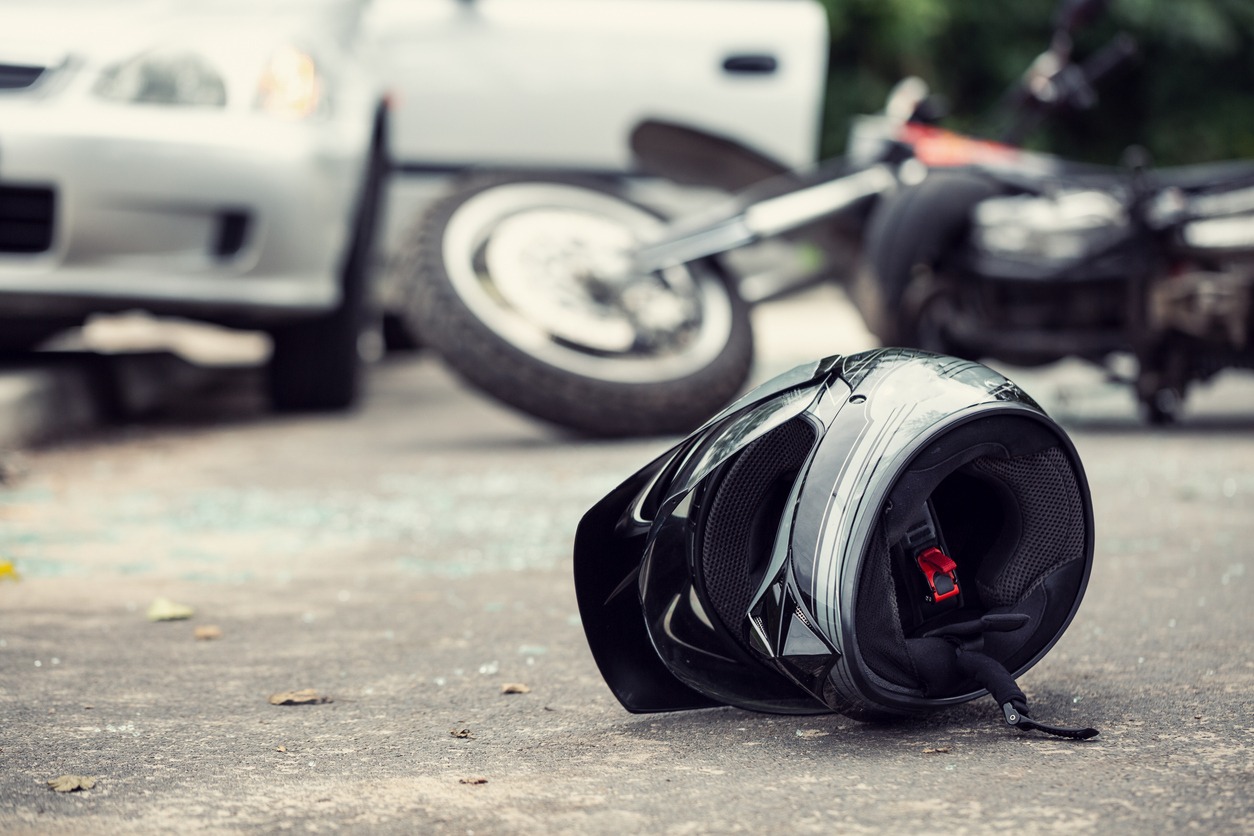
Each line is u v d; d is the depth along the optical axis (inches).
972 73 639.8
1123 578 107.4
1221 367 180.2
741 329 193.3
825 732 72.5
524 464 169.9
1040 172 194.9
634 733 73.4
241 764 69.2
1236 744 68.6
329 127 187.2
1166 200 177.8
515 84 247.8
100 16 180.7
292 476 163.3
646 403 183.3
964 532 72.4
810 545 67.3
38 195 173.9
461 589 108.8
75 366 215.2
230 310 183.3
